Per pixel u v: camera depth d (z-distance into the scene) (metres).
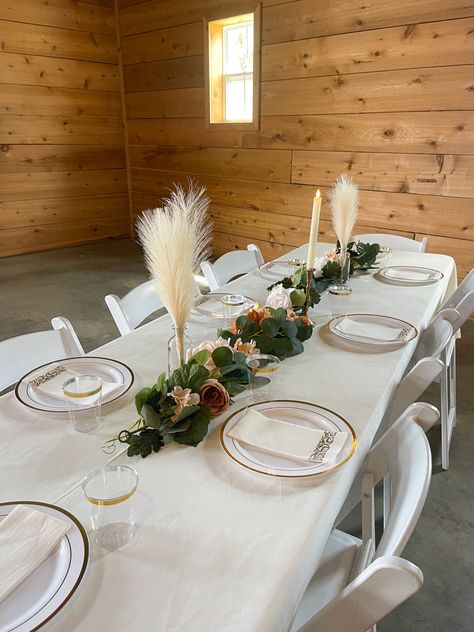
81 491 0.84
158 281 0.99
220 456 0.93
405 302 1.87
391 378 1.26
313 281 1.71
